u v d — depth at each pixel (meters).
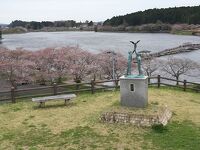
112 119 12.31
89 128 11.86
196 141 10.36
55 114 13.91
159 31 164.25
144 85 12.66
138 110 12.45
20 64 30.55
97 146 10.18
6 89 28.64
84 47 76.12
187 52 71.62
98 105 15.17
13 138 11.10
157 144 10.20
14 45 89.44
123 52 61.75
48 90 26.66
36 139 10.95
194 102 15.80
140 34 152.25
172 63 40.50
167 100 15.91
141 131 11.36
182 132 11.21
